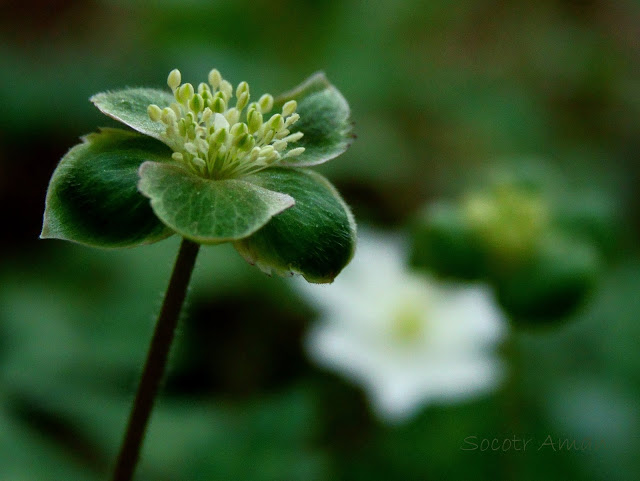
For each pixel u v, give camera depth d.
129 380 0.16
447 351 0.15
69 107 0.22
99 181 0.10
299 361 0.18
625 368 0.17
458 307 0.15
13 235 0.21
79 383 0.16
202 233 0.10
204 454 0.14
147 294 0.17
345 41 0.24
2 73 0.22
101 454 0.16
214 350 0.18
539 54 0.28
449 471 0.15
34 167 0.22
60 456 0.15
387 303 0.15
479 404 0.16
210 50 0.23
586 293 0.14
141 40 0.24
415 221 0.15
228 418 0.15
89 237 0.10
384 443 0.16
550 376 0.17
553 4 0.30
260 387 0.18
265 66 0.23
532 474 0.16
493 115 0.25
